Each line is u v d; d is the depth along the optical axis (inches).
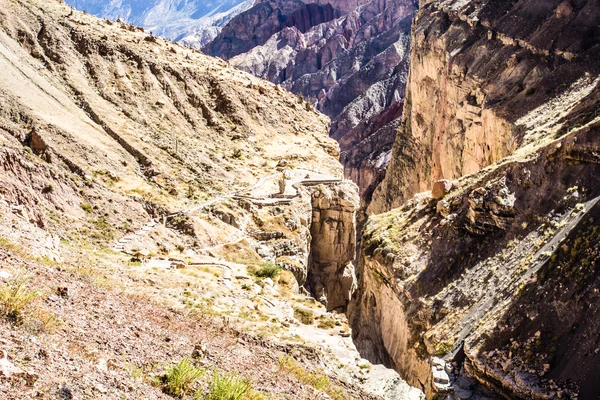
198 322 900.6
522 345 1357.0
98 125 3213.6
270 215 3024.1
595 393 1141.7
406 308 1820.9
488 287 1636.3
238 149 3917.3
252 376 674.8
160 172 3002.0
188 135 3816.4
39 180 2005.4
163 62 4323.3
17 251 891.4
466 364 1432.1
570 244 1485.0
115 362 498.0
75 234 1914.4
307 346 1068.5
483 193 1904.5
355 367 1164.5
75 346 492.4
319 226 3368.6
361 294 2367.1
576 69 3211.1
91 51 3951.8
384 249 2112.5
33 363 414.6
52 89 3240.7
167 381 510.9
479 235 1866.4
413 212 2276.1
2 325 468.8
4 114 2588.6
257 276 2011.6
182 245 2338.8
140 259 1743.4
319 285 3221.0
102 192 2391.7
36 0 4458.7
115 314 677.3
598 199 1562.5
